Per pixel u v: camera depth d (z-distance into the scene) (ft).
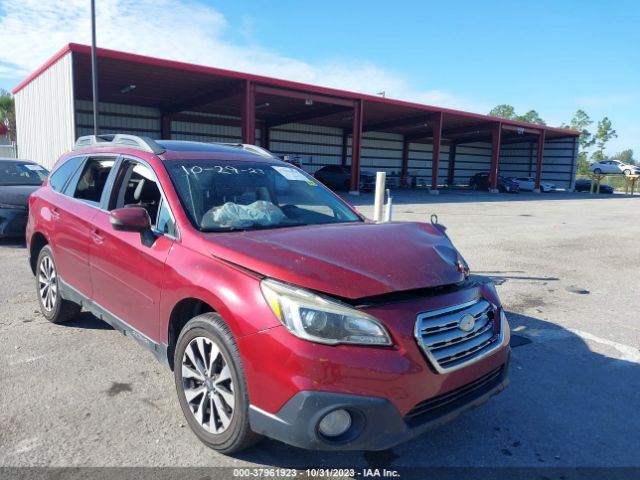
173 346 11.07
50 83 69.97
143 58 65.92
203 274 9.84
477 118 116.67
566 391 13.15
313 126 127.13
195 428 10.25
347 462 9.84
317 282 8.73
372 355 8.33
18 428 10.66
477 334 9.75
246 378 8.85
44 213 16.57
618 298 22.40
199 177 12.76
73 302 16.08
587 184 149.79
